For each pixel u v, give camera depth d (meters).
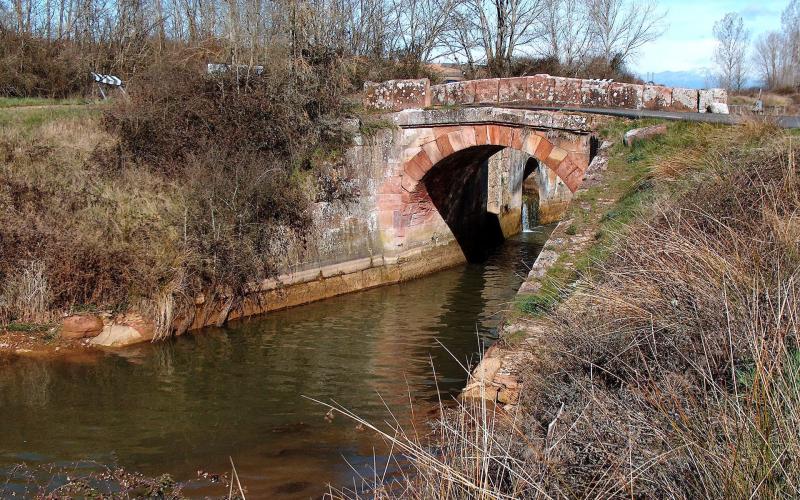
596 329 6.29
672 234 6.97
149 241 13.45
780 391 3.88
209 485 7.17
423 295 17.41
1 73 20.77
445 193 20.23
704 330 5.39
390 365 11.73
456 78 34.09
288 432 8.75
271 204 15.66
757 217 7.34
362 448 8.11
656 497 3.91
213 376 11.09
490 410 6.88
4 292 12.30
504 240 25.33
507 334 8.59
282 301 15.77
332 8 19.88
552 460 4.38
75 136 15.35
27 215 12.91
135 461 7.89
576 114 15.76
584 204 12.00
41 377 10.82
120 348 12.31
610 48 36.22
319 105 17.59
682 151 11.85
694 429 4.16
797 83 53.56
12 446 8.26
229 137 15.85
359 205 17.98
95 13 25.11
